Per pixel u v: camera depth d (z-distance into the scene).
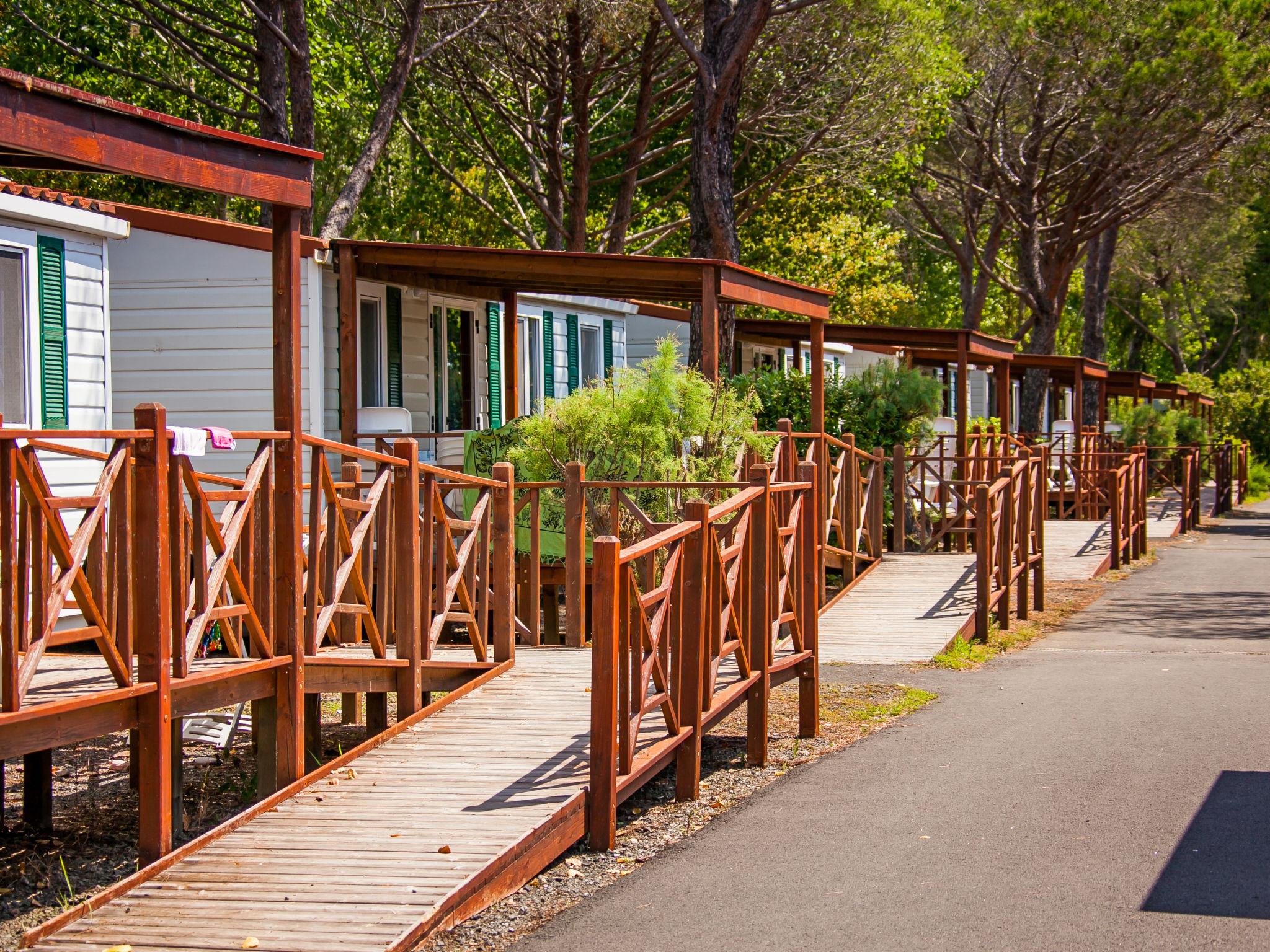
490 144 24.94
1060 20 27.98
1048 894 5.31
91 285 11.30
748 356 26.28
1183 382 48.66
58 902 6.32
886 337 20.83
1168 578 18.20
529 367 18.94
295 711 6.72
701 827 6.49
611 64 23.28
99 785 8.50
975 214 35.78
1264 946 4.71
